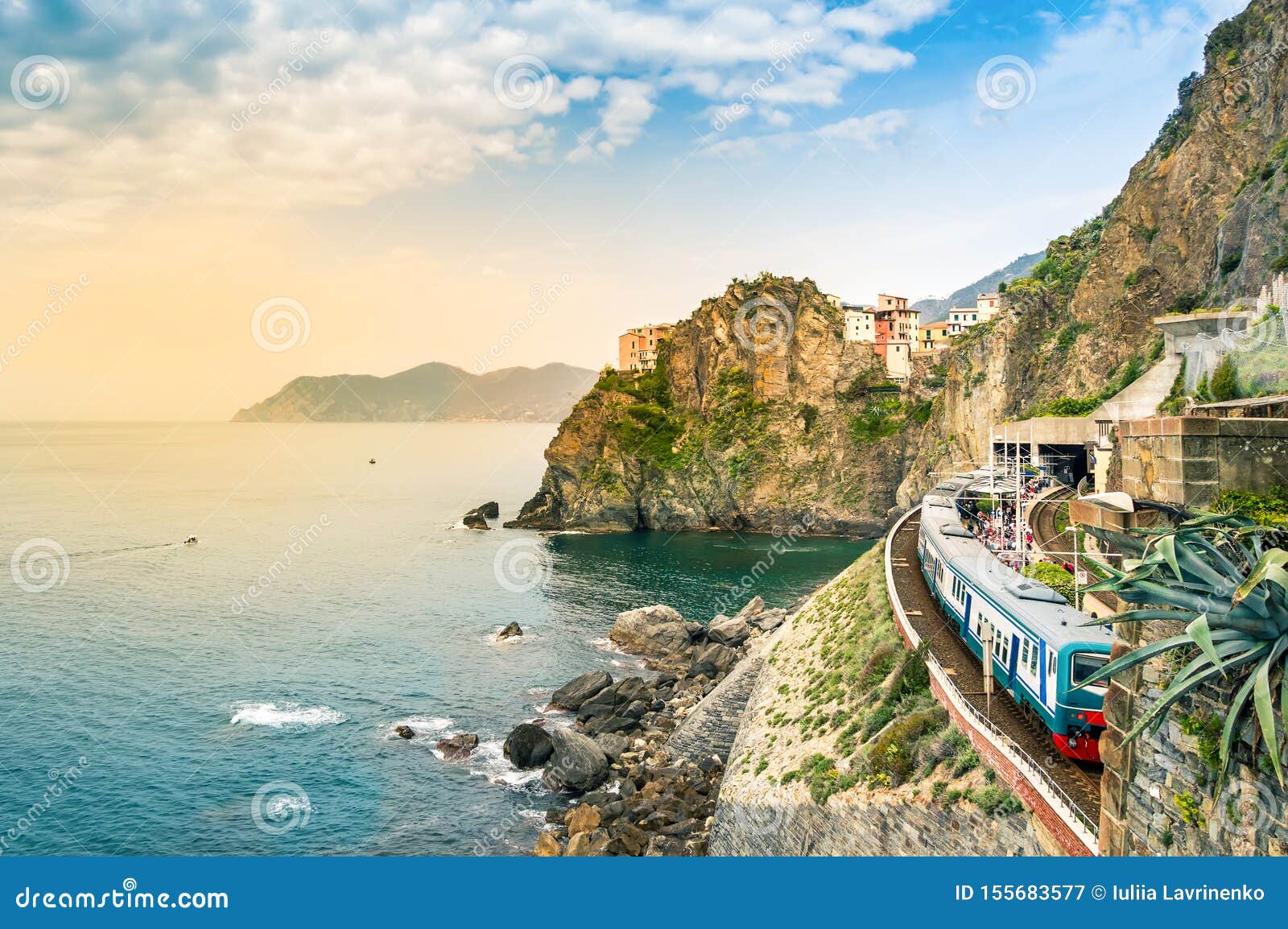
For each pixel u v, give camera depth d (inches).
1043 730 1076.5
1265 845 507.2
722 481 6747.1
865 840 1131.3
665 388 7564.0
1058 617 1087.0
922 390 6481.3
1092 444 2578.7
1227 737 501.7
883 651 1568.7
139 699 2723.9
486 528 6747.1
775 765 1551.4
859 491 6437.0
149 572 4790.8
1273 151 3048.7
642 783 2036.2
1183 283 3457.2
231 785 2116.1
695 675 2925.7
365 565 5073.8
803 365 6860.2
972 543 1792.6
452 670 3051.2
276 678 2938.0
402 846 1818.4
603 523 6825.8
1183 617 538.6
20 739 2402.8
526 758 2206.0
